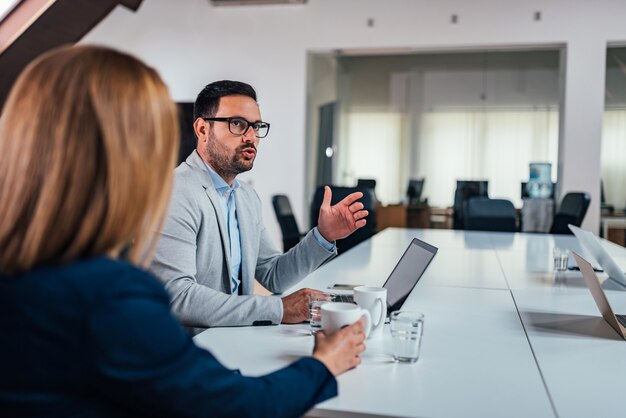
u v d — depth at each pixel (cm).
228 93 169
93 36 773
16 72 528
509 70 796
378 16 704
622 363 119
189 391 67
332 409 92
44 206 63
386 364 115
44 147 64
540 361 119
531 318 158
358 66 842
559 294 193
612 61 668
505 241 373
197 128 173
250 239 181
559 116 687
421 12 692
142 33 764
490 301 181
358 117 848
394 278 158
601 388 104
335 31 714
